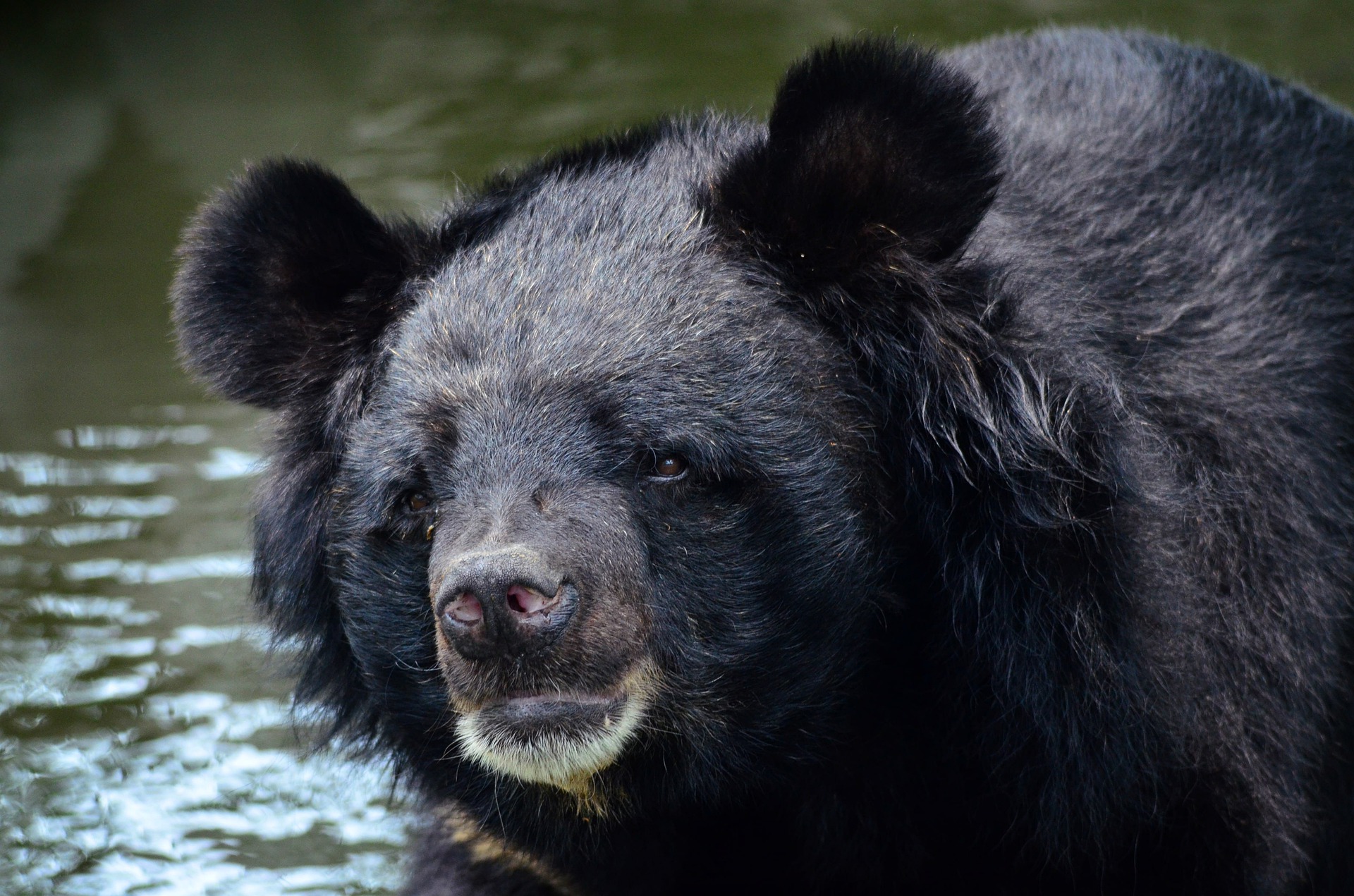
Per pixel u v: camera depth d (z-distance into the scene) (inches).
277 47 1109.1
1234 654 361.1
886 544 338.0
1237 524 368.5
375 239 361.1
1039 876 360.2
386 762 397.4
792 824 366.6
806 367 326.3
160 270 822.5
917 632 346.0
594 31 1100.5
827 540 324.8
